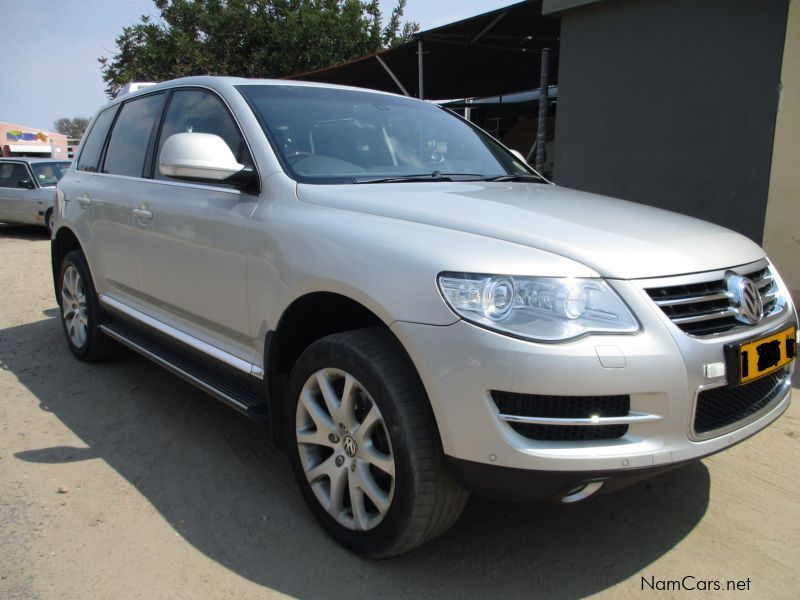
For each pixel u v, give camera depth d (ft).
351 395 7.62
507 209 8.20
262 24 66.90
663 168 21.77
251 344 9.32
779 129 18.74
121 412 12.40
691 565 7.95
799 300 19.07
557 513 9.07
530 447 6.42
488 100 54.03
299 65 67.87
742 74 19.30
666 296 6.88
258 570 7.78
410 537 7.24
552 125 41.60
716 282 7.41
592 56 23.40
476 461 6.56
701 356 6.73
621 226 7.89
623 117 22.71
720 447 7.06
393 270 7.10
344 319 8.87
